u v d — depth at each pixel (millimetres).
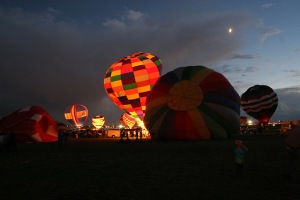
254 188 7965
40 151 20125
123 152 18469
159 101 27484
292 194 7301
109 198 7188
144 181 9125
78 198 7230
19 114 31953
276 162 12688
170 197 7184
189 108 25891
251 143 23203
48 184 8859
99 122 72375
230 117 26344
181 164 12688
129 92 35906
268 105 43562
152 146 22047
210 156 15336
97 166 12477
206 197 7133
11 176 10281
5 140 19062
